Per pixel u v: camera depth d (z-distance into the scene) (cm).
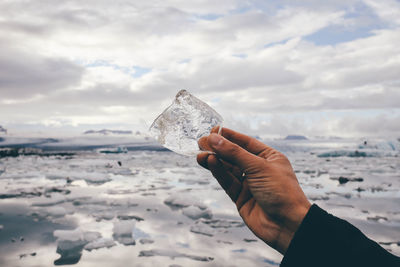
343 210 307
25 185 435
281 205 74
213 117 88
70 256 196
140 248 210
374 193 391
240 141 97
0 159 798
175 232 242
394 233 243
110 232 241
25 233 236
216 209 308
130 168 654
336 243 59
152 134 84
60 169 611
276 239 76
